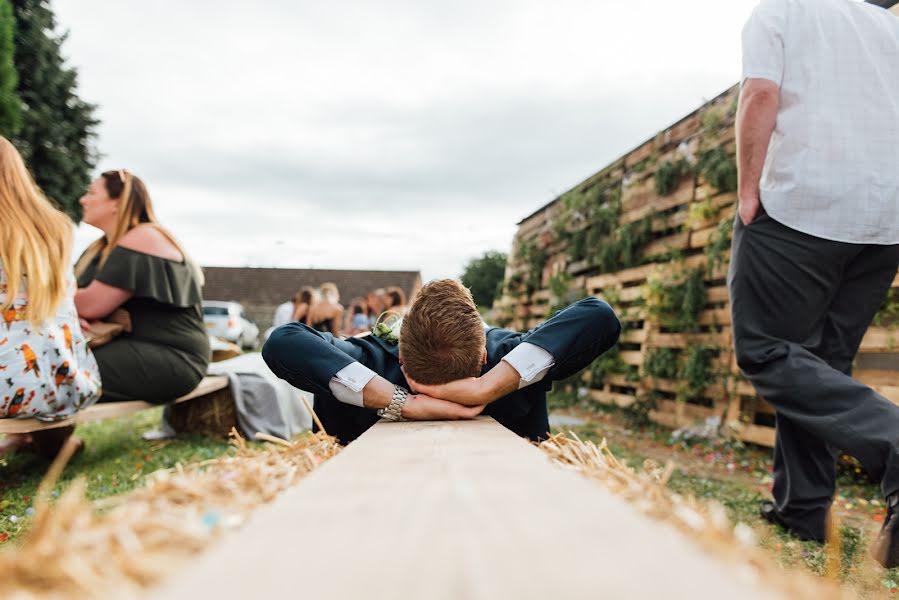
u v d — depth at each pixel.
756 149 2.12
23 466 3.07
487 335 1.93
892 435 1.71
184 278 3.37
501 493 0.53
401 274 32.22
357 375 1.60
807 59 2.09
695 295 4.57
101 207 3.31
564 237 7.43
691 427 4.36
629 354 5.64
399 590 0.31
